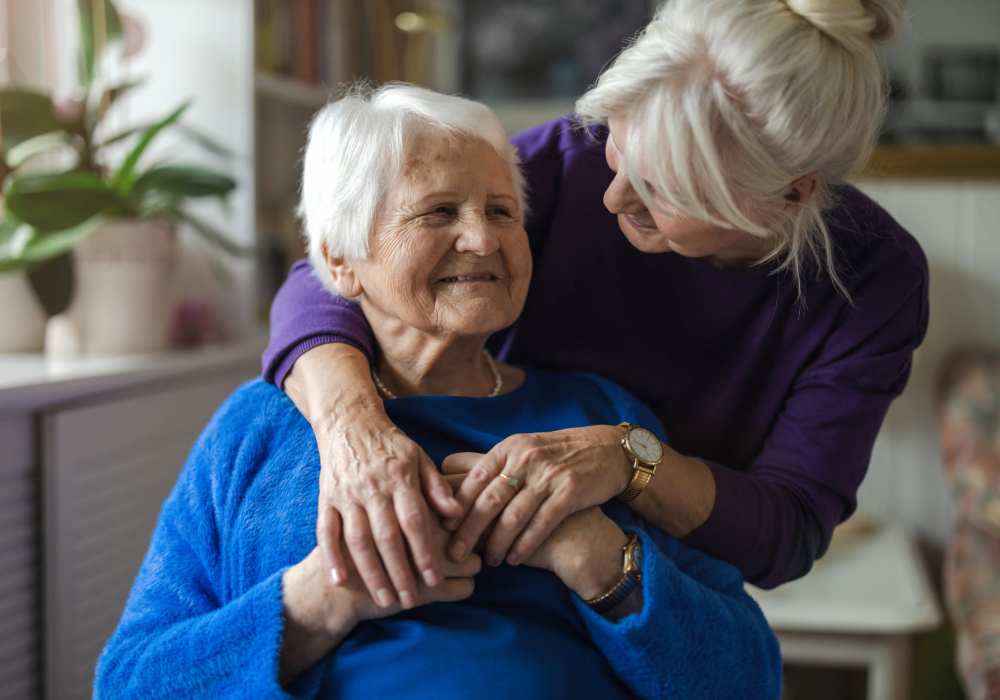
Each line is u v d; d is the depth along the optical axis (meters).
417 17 2.67
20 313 2.01
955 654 2.51
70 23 2.23
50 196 1.79
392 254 1.03
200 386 2.08
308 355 1.07
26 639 1.64
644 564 0.95
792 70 0.92
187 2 2.24
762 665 1.03
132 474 1.86
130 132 1.95
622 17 2.93
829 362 1.17
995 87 2.62
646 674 0.95
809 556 1.14
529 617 1.01
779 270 1.14
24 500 1.62
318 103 2.60
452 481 0.96
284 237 2.47
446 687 0.94
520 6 2.99
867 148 0.99
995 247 2.69
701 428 1.25
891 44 0.99
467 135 1.05
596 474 0.97
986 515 2.30
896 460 2.78
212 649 0.94
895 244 1.15
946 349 2.73
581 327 1.26
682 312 1.21
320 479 0.96
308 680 0.95
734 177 0.96
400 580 0.89
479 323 1.03
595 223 1.22
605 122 1.03
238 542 1.04
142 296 1.99
